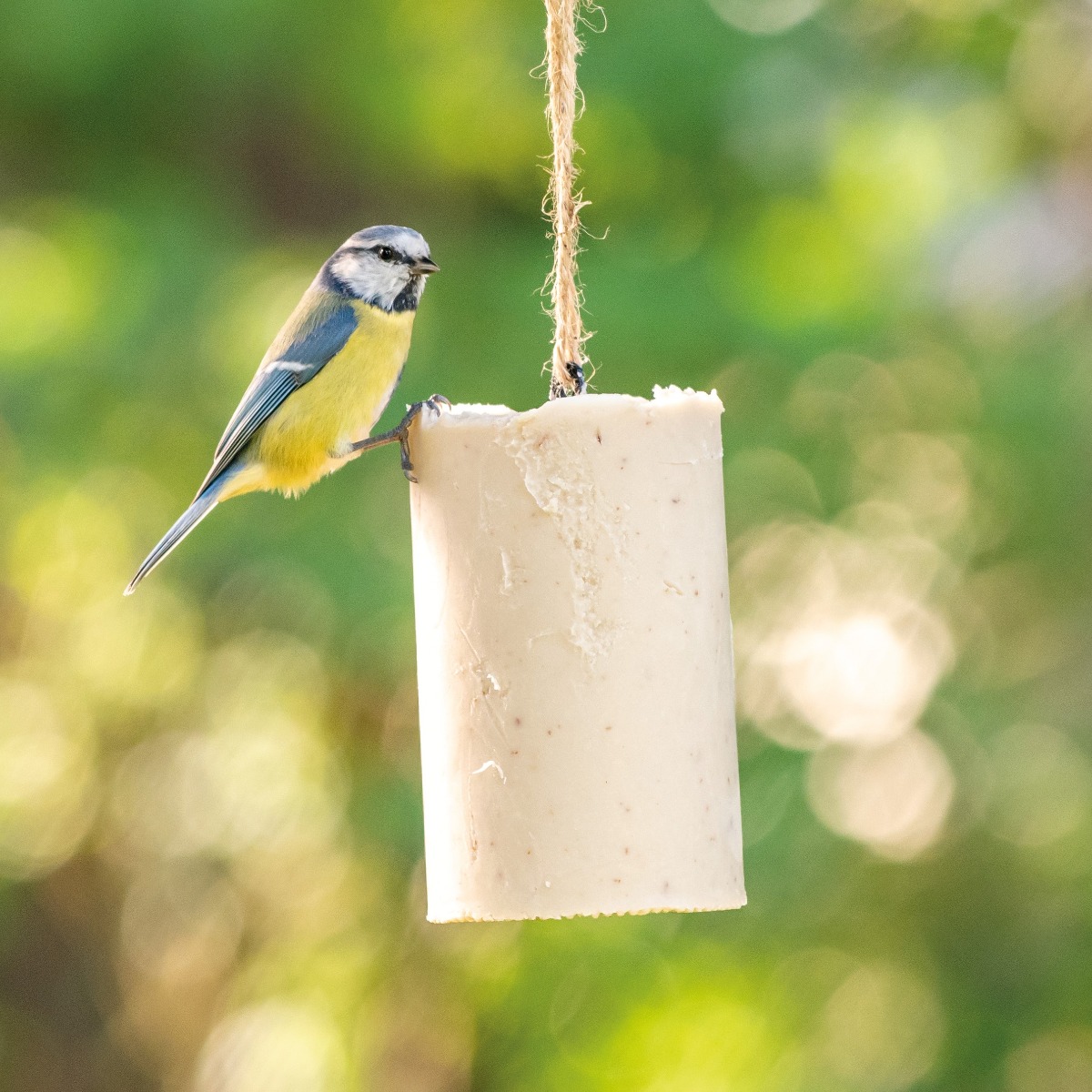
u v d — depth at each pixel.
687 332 12.79
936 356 13.39
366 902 13.89
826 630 13.29
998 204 15.23
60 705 14.19
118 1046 14.75
